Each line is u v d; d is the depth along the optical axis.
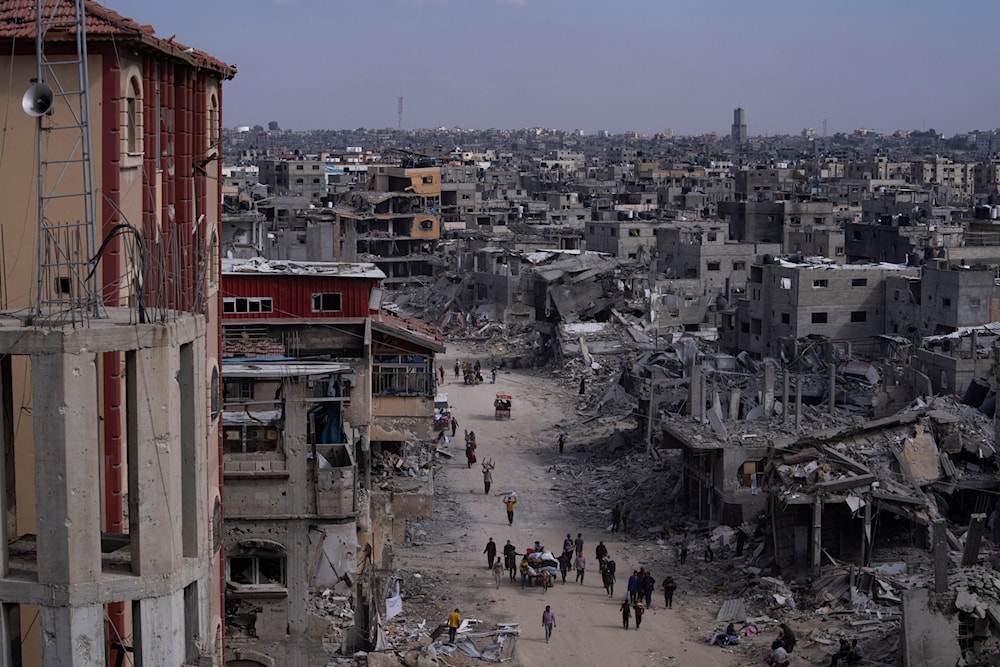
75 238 27.38
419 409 56.62
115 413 27.19
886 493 54.34
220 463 36.31
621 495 71.31
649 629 51.06
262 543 38.75
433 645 47.09
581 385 100.94
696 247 128.75
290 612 39.12
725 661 47.28
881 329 103.00
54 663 21.75
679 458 73.19
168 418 22.34
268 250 91.81
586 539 63.94
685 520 64.62
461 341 129.75
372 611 45.97
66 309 23.86
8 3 27.56
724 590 55.22
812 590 52.75
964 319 95.38
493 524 66.69
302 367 42.28
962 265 103.75
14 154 27.61
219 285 36.91
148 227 29.73
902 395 75.38
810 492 54.28
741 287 128.88
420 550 61.75
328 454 40.78
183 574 22.98
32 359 21.08
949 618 42.62
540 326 119.62
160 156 31.56
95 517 21.59
